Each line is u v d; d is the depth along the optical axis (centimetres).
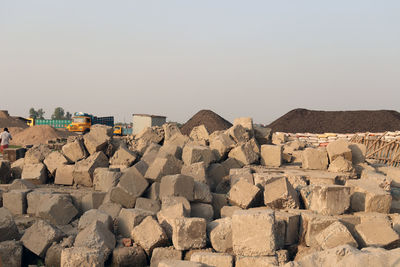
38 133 3659
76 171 1000
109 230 636
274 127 3341
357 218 624
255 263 510
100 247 569
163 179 745
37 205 782
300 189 767
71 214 743
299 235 611
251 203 724
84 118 3459
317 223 589
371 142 1694
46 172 1072
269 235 522
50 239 595
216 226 600
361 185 703
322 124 3209
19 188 877
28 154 1120
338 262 408
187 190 719
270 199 693
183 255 579
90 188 984
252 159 1034
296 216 616
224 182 898
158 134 1334
